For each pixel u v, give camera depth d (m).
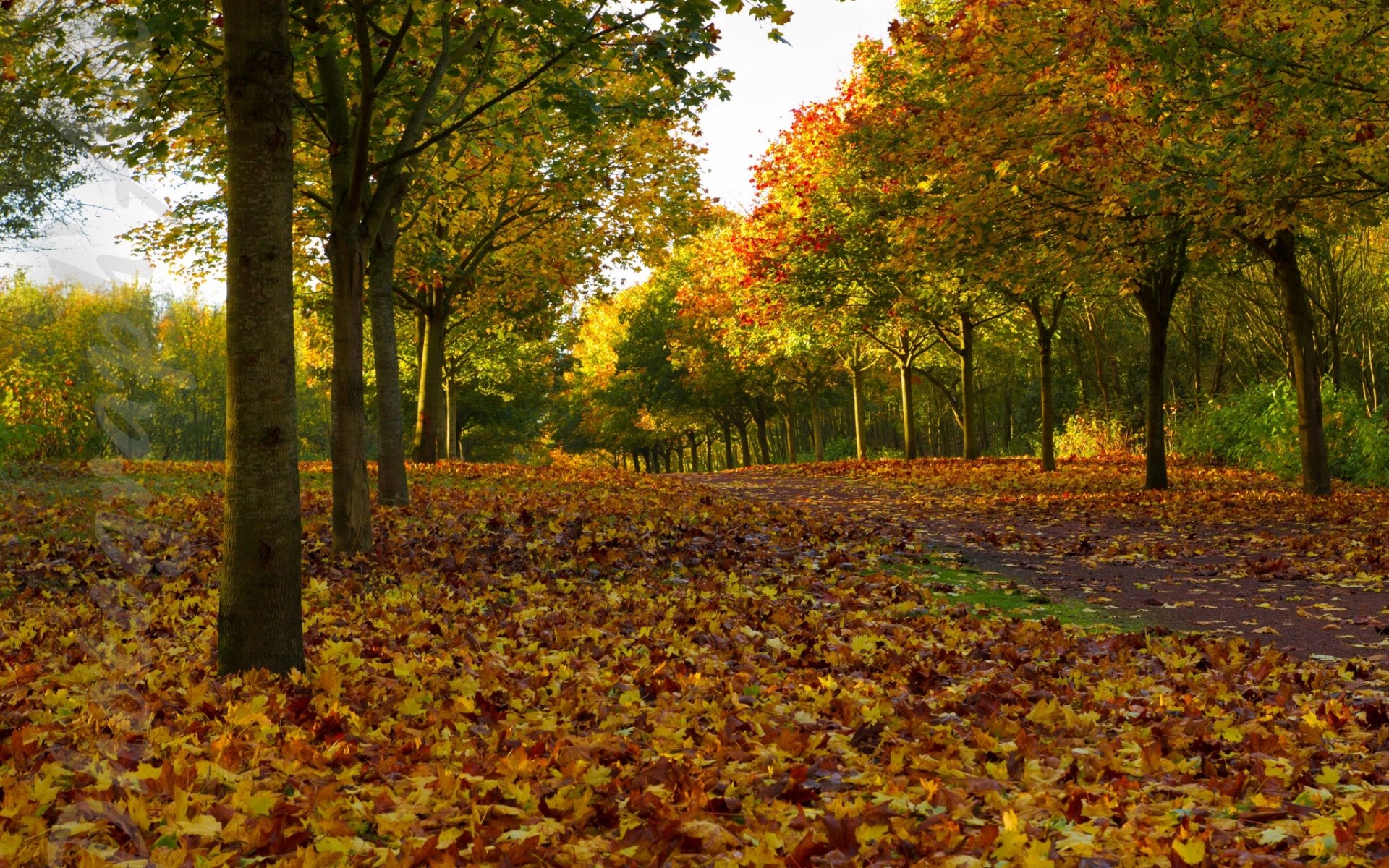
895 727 4.58
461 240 19.23
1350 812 3.39
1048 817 3.47
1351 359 31.38
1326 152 11.41
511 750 4.00
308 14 8.48
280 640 5.04
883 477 24.48
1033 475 23.53
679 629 6.99
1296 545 11.38
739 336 32.53
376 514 11.75
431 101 10.09
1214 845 3.20
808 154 23.91
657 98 10.88
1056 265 15.55
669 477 23.45
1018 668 5.98
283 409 5.00
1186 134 11.67
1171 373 38.69
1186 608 8.36
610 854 3.07
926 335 30.75
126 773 3.05
